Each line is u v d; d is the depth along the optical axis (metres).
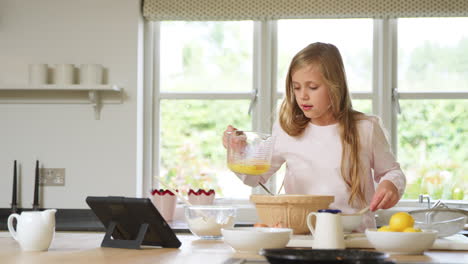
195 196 3.67
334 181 2.33
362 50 3.97
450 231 1.98
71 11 3.86
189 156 4.05
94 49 3.84
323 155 2.35
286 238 1.68
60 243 1.95
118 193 3.79
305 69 2.26
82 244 1.92
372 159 2.39
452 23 3.95
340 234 1.66
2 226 3.25
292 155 2.41
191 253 1.68
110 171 3.80
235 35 4.06
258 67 4.03
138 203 1.73
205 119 4.06
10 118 3.85
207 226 2.03
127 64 3.83
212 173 4.04
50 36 3.86
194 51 4.09
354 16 3.85
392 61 3.96
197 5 3.86
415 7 3.78
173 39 4.09
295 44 4.00
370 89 3.96
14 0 3.89
